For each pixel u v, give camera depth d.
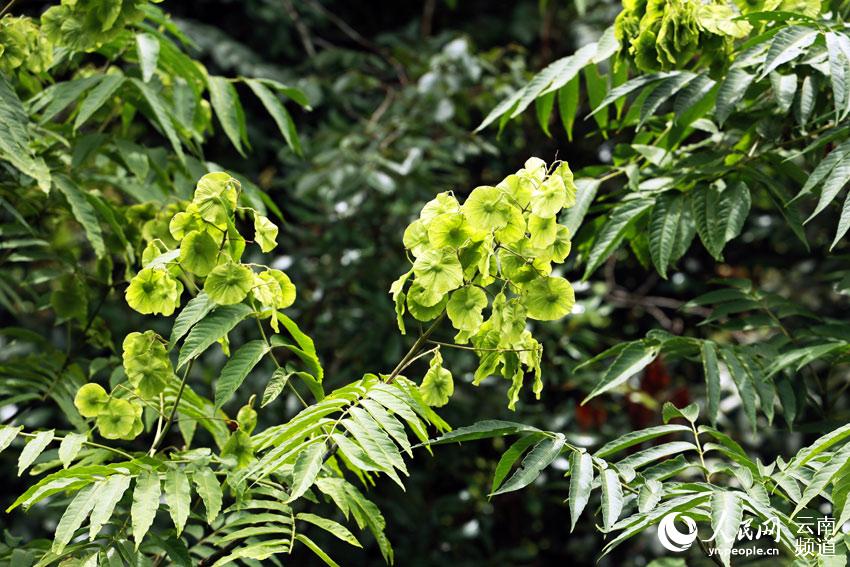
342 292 4.36
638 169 2.71
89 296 2.87
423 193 4.33
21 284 2.82
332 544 4.06
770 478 2.31
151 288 2.28
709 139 2.76
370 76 5.32
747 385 2.54
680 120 2.59
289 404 4.08
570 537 5.03
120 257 3.13
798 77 2.59
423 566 4.18
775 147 2.62
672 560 2.61
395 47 4.89
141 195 2.79
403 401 2.23
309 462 2.19
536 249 2.24
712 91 2.56
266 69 5.20
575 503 2.21
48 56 2.61
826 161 2.39
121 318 4.14
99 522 2.18
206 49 5.21
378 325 4.12
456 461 4.44
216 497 2.26
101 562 2.29
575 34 5.21
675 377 4.92
